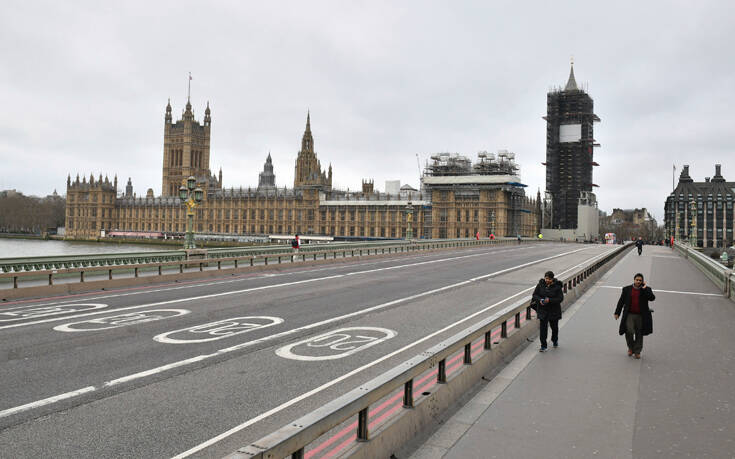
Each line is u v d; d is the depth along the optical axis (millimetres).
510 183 125125
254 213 164000
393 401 9055
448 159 140250
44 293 21906
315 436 5078
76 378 10430
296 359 12102
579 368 11008
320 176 170375
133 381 10297
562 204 150375
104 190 198750
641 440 7320
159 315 17391
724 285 24016
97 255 27562
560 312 12664
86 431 7855
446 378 8664
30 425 8062
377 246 51969
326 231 149625
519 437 7391
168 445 7398
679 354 12273
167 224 185250
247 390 9812
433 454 6816
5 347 12836
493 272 35562
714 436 7477
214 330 15133
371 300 21734
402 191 148375
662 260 50188
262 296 22312
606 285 27297
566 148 151250
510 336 12508
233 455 4348
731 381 10117
